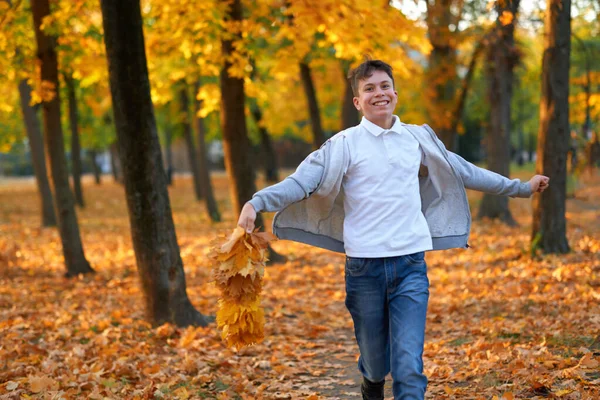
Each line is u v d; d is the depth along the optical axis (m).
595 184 22.08
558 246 8.97
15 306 7.79
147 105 6.33
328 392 4.59
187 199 28.88
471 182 3.25
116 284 9.73
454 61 14.26
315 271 10.39
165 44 10.30
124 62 6.17
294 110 23.09
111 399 4.16
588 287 6.66
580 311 5.71
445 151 3.19
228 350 5.51
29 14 9.80
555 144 8.84
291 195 2.87
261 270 2.92
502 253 10.04
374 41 7.99
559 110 8.74
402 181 3.04
